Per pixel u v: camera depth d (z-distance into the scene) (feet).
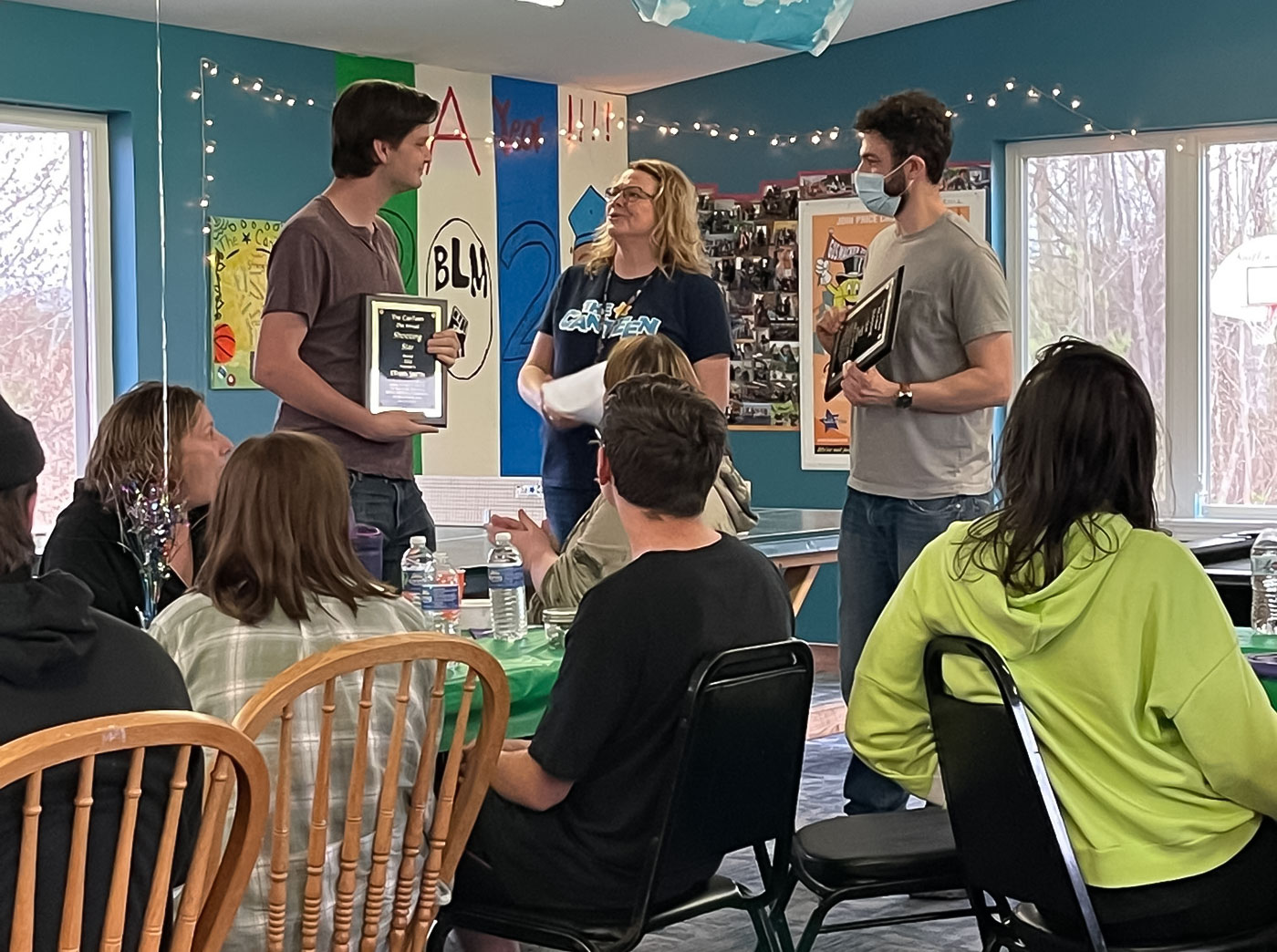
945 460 11.02
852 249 22.52
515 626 9.43
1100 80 20.40
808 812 14.44
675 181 12.23
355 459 10.59
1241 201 20.18
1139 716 6.62
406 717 6.70
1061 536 6.64
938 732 7.05
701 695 6.90
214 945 5.53
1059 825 6.43
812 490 23.07
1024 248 21.62
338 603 6.75
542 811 7.27
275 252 10.45
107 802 4.90
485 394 22.39
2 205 18.30
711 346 12.28
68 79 17.88
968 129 21.43
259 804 5.36
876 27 21.72
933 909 11.46
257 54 19.57
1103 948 6.47
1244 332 20.27
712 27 9.56
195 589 6.83
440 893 7.08
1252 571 9.83
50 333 18.70
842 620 11.66
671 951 10.80
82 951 4.88
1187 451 20.58
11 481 4.82
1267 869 6.72
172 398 9.41
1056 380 6.68
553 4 11.49
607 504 9.22
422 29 19.81
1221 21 19.52
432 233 21.54
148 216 18.63
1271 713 6.47
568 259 23.54
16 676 4.72
